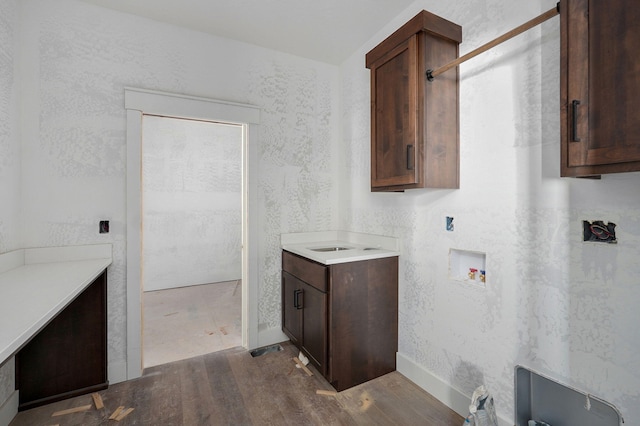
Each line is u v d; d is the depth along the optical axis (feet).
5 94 5.50
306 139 9.02
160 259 14.02
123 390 6.38
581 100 3.31
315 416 5.59
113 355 6.73
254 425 5.36
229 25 7.34
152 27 7.07
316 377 6.89
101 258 6.62
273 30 7.56
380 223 7.79
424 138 5.27
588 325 3.93
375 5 6.67
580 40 3.30
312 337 6.86
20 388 5.72
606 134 3.12
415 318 6.68
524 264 4.64
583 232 3.97
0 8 5.33
